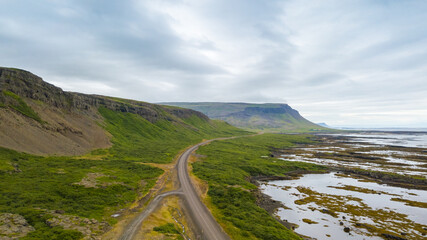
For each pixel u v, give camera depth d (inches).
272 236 1622.8
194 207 2144.4
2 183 1931.6
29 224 1374.3
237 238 1583.4
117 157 4013.3
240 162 4517.7
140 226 1619.1
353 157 5871.1
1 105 3348.9
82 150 3927.2
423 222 2101.4
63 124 4215.1
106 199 2020.2
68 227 1387.8
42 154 3129.9
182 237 1530.5
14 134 3073.3
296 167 4461.1
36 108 3988.7
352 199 2733.8
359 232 1898.4
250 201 2450.8
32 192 1862.7
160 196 2361.0
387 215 2253.9
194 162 4200.3
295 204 2551.7
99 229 1472.7
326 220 2130.9
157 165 3750.0
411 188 3240.7
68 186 2117.4
